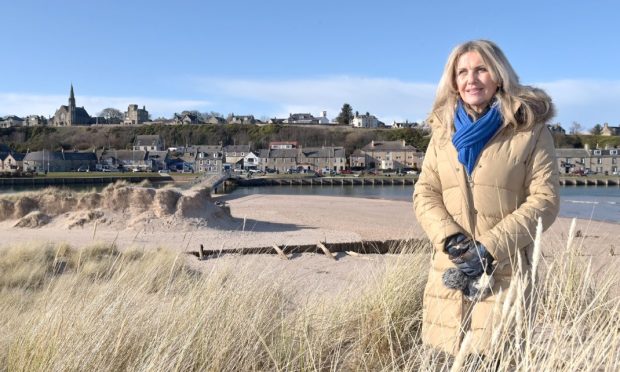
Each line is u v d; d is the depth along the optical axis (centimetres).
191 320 327
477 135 266
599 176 9319
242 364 304
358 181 8931
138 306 357
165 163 11406
